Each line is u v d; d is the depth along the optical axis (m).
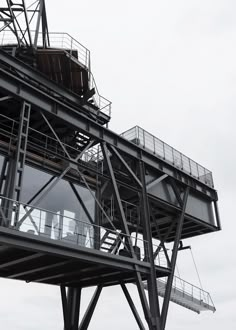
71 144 21.75
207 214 25.98
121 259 16.89
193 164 26.11
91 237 18.81
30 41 19.56
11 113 18.56
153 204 23.38
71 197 18.88
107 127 21.39
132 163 21.86
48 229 17.00
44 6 20.73
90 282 22.69
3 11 19.52
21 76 17.61
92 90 19.78
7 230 12.84
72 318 22.81
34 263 17.98
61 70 21.28
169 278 20.31
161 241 22.05
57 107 17.45
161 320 18.64
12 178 14.18
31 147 17.48
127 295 20.28
